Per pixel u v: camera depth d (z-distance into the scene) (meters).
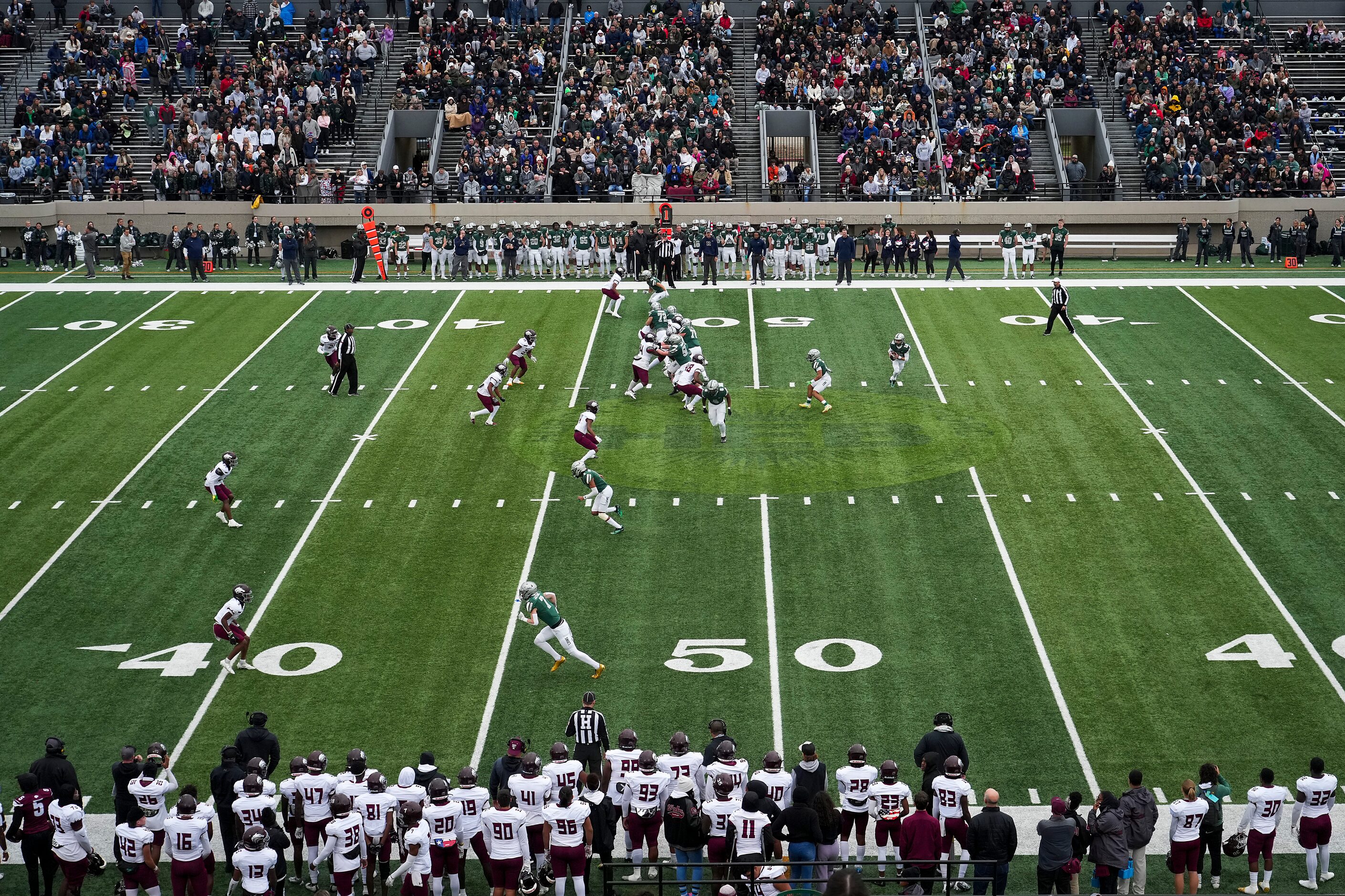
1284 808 16.05
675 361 29.34
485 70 48.31
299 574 21.81
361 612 20.69
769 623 20.23
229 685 18.73
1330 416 27.94
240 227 44.41
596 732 15.93
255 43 49.53
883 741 17.31
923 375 30.95
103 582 21.59
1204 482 24.83
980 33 50.00
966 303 36.66
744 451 26.61
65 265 41.62
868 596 20.94
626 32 49.31
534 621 18.56
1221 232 44.25
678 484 25.08
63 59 48.81
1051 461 25.88
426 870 13.80
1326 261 42.12
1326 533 22.72
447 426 28.02
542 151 45.31
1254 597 20.70
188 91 47.84
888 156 45.06
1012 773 16.62
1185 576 21.39
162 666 19.22
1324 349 32.28
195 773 16.81
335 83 47.81
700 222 44.44
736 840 13.72
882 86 47.88
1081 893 14.91
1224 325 34.28
